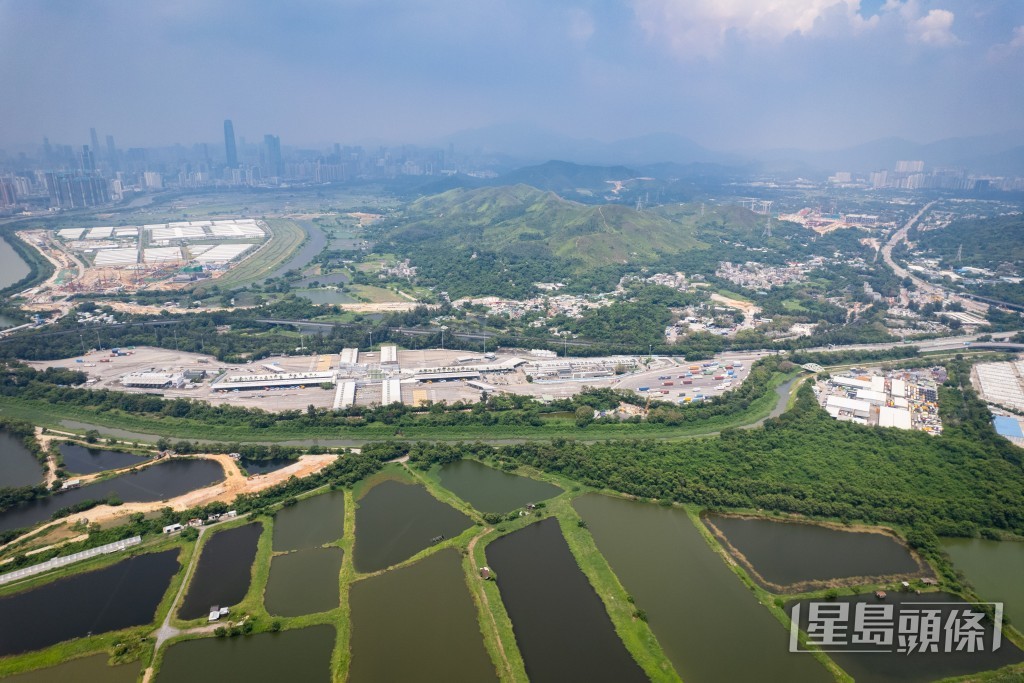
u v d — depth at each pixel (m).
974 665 150.50
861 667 149.62
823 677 147.38
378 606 170.38
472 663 151.50
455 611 168.88
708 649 155.75
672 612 168.50
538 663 151.50
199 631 160.38
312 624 163.38
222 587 177.12
